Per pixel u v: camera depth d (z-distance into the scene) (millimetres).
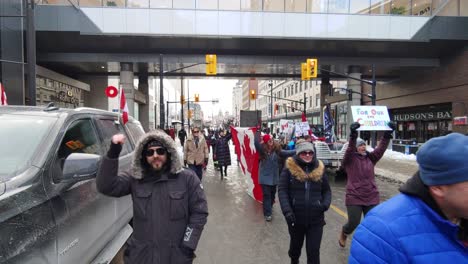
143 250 2564
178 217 2643
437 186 1436
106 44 25297
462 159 1366
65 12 22609
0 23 16125
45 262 2480
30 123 3178
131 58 27047
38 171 2688
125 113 5133
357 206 5160
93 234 3361
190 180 2771
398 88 34500
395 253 1483
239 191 10656
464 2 25344
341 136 35094
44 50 26406
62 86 30094
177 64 28594
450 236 1446
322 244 5672
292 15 24328
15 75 17281
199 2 23859
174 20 23672
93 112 4184
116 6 23312
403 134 34844
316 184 4223
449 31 24828
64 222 2781
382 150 5238
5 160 2750
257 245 5641
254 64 28453
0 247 2031
